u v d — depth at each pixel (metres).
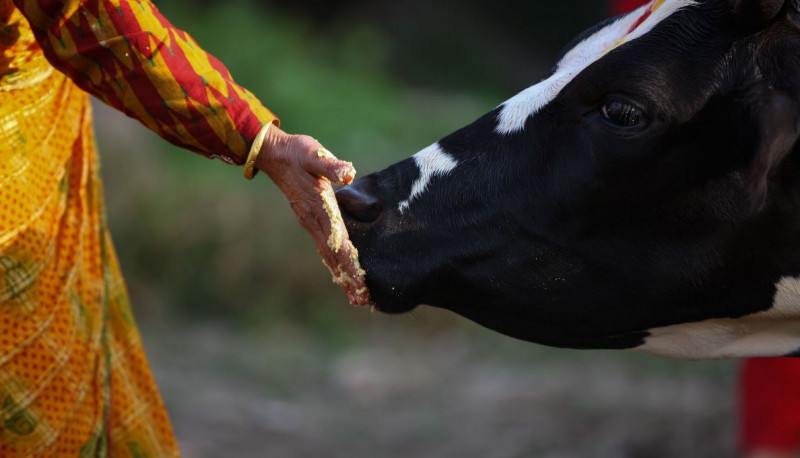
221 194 9.02
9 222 2.68
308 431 6.75
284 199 9.23
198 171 9.73
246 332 8.52
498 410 7.10
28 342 2.74
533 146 2.82
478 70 19.50
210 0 13.98
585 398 7.14
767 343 2.98
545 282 2.85
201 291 8.82
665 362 7.61
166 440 3.25
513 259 2.84
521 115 2.86
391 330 8.73
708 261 2.76
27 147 2.72
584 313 2.89
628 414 6.81
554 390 7.35
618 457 6.22
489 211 2.83
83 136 2.97
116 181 9.09
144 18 2.59
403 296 2.88
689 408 6.80
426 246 2.86
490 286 2.88
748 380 5.00
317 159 2.67
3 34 2.64
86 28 2.58
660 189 2.69
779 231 2.71
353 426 6.90
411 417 7.07
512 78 19.81
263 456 6.28
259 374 7.63
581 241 2.79
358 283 2.81
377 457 6.43
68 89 2.88
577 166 2.74
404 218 2.87
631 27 2.84
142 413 3.18
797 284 2.77
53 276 2.81
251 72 12.75
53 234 2.82
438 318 8.71
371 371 7.91
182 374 7.46
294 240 8.95
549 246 2.81
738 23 2.64
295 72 13.31
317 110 12.71
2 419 2.72
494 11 21.53
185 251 8.88
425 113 14.77
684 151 2.65
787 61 2.58
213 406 6.92
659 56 2.66
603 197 2.73
